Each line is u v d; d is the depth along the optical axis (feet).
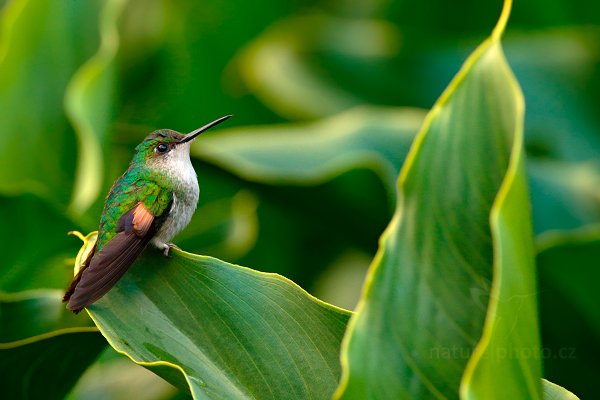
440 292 10.93
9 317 17.63
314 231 27.14
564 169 26.76
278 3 33.50
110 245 16.12
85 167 22.63
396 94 33.68
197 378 13.01
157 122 32.63
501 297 9.86
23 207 20.13
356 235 23.79
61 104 26.11
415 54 33.83
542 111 31.60
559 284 17.94
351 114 26.16
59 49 26.32
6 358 15.20
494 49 11.03
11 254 20.92
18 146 25.66
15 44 25.52
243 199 27.09
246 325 13.53
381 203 22.31
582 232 17.33
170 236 19.08
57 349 15.20
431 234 11.02
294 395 13.16
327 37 34.24
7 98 25.49
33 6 25.77
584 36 31.86
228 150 23.86
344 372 10.53
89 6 26.76
